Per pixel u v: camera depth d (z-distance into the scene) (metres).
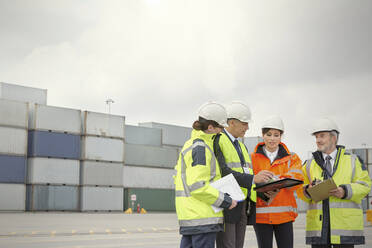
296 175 5.46
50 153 48.22
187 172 4.11
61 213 44.72
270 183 4.91
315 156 5.39
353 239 5.09
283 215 5.47
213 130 4.39
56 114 49.03
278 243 5.61
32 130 48.06
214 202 4.00
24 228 19.78
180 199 4.16
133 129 57.62
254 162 5.74
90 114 51.91
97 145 52.00
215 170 4.27
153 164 57.38
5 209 43.84
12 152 44.88
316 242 5.26
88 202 50.41
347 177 5.22
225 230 4.86
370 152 59.53
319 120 5.37
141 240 13.42
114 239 13.83
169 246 11.49
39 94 51.38
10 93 49.16
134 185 55.41
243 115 5.19
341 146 5.40
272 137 5.62
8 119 44.97
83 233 16.77
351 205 5.14
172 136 62.31
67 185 48.84
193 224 4.05
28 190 47.25
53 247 11.31
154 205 56.69
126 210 54.78
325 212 5.21
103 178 51.88
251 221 5.14
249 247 10.80
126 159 55.25
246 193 4.89
